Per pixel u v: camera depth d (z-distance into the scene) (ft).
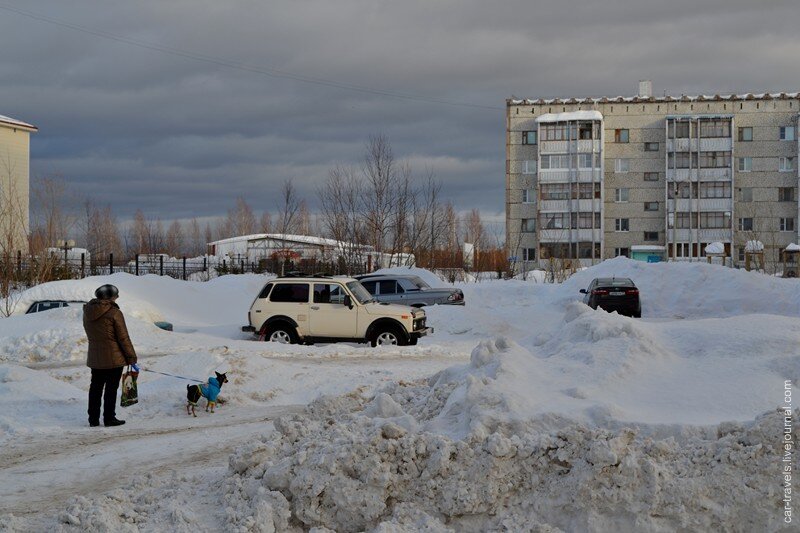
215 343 62.34
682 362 23.97
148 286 93.61
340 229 145.79
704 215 232.73
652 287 109.19
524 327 84.38
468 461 18.56
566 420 19.77
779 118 232.12
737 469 17.71
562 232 235.81
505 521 17.83
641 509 17.37
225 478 21.06
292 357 55.52
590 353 24.21
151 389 39.86
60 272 116.98
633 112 236.22
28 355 57.67
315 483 18.69
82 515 18.40
